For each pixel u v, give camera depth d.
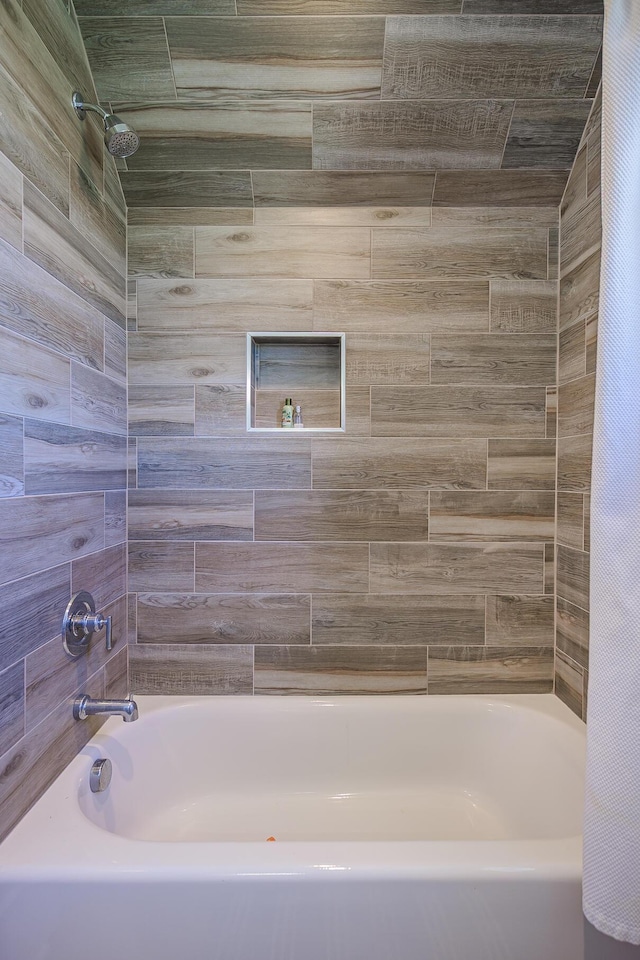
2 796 0.85
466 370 1.48
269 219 1.46
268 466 1.49
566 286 1.43
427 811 1.36
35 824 0.90
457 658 1.50
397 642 1.50
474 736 1.42
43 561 1.00
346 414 1.48
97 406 1.27
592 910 0.75
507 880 0.80
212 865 0.79
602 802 0.76
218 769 1.40
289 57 1.21
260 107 1.28
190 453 1.48
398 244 1.47
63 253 1.08
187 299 1.47
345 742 1.42
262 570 1.49
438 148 1.36
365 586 1.49
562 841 0.86
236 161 1.38
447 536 1.49
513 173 1.41
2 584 0.86
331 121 1.31
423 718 1.42
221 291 1.47
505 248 1.47
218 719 1.42
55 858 0.81
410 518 1.49
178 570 1.49
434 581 1.50
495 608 1.50
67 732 1.09
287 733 1.42
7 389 0.87
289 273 1.47
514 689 1.51
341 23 1.16
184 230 1.46
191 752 1.40
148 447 1.48
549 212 1.47
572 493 1.40
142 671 1.50
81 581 1.18
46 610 1.01
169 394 1.48
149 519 1.48
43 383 1.00
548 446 1.49
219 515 1.49
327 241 1.47
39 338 0.98
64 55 1.08
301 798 1.39
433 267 1.47
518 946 0.80
